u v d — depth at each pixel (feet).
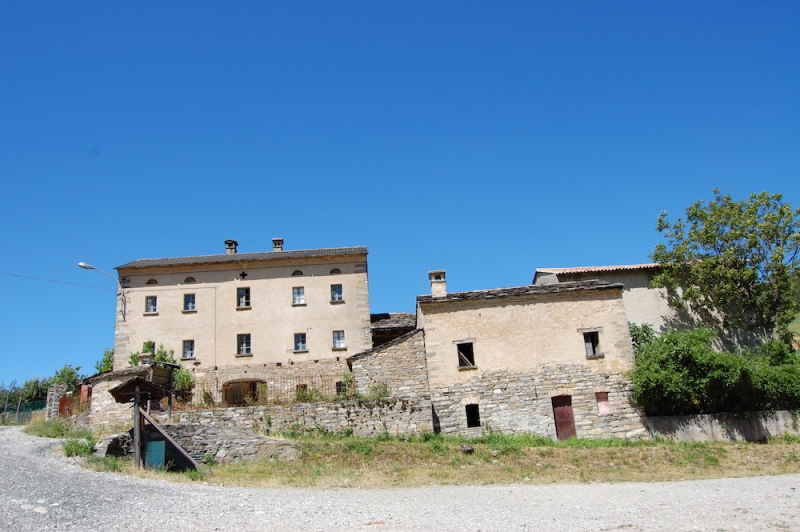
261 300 126.31
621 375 84.79
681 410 83.15
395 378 85.20
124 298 126.11
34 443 72.59
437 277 99.04
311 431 78.23
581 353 85.66
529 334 86.43
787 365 86.63
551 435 82.17
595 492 55.21
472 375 84.79
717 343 108.68
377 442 73.92
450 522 41.14
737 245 108.58
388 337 125.49
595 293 88.17
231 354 123.03
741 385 81.66
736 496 51.34
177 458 66.18
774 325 107.04
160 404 83.51
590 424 82.89
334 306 126.00
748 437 80.12
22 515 39.09
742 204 112.06
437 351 85.76
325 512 44.29
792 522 40.73
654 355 84.94
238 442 70.03
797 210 107.04
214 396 109.91
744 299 107.65
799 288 111.14
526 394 83.97
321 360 122.21
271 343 123.65
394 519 42.09
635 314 110.52
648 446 76.74
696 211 113.19
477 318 87.04
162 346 123.34
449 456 69.92
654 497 51.57
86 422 83.71
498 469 66.13
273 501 48.57
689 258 111.75
